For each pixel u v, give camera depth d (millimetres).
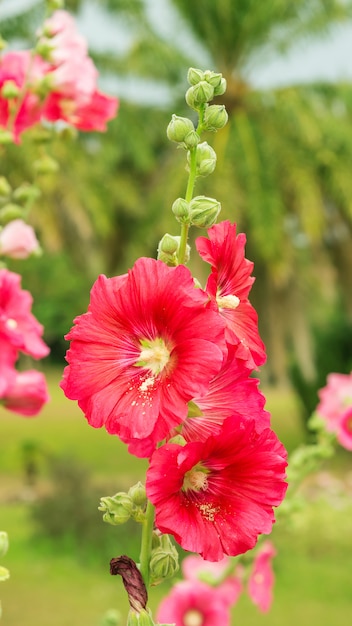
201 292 1334
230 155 22234
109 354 1357
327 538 12336
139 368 1354
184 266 1351
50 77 2766
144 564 1399
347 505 14078
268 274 24438
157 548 1422
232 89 23656
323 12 23297
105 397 1331
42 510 12961
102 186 22734
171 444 1277
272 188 21750
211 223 1413
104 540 12461
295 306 25734
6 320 1776
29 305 1964
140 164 22984
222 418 1366
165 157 25938
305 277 26406
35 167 2828
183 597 3697
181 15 23453
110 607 9961
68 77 2801
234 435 1289
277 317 25641
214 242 1396
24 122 2842
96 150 22969
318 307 30031
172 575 1387
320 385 21891
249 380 1383
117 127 22359
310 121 22969
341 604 10102
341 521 12750
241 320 1467
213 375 1288
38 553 12602
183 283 1340
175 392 1302
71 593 10594
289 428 24641
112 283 1369
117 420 1312
